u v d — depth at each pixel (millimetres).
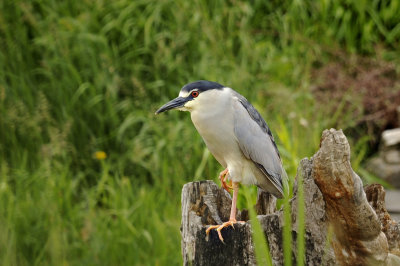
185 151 10023
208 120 5953
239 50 12633
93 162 10695
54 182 9367
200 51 11719
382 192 5254
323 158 4410
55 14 12016
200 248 5449
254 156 6039
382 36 13727
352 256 4730
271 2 13812
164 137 10094
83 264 8398
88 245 8641
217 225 5371
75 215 9156
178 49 11898
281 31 13320
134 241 8609
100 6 12125
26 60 11766
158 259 8266
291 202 4938
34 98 11234
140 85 10531
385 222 5219
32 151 10367
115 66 11516
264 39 13320
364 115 12156
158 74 11484
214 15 12805
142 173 10461
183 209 5777
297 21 13430
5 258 8094
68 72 11289
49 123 10539
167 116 10742
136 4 12523
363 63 12820
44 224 8695
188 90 5980
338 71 12227
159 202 9227
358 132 12109
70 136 10664
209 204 5746
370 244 4656
